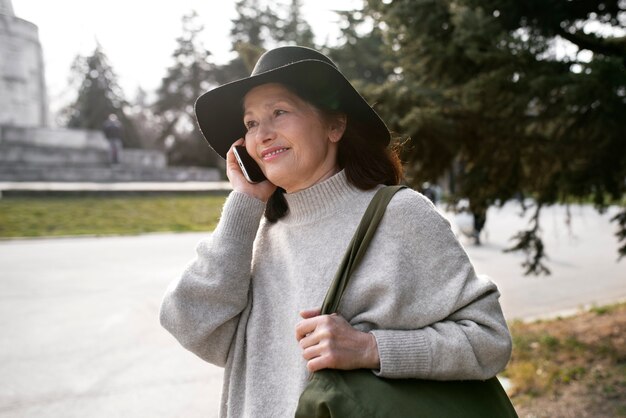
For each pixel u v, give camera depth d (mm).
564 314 6539
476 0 4285
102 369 4570
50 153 27766
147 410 3779
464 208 4824
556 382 4172
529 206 4992
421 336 1205
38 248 11602
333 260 1337
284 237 1476
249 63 4781
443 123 4125
